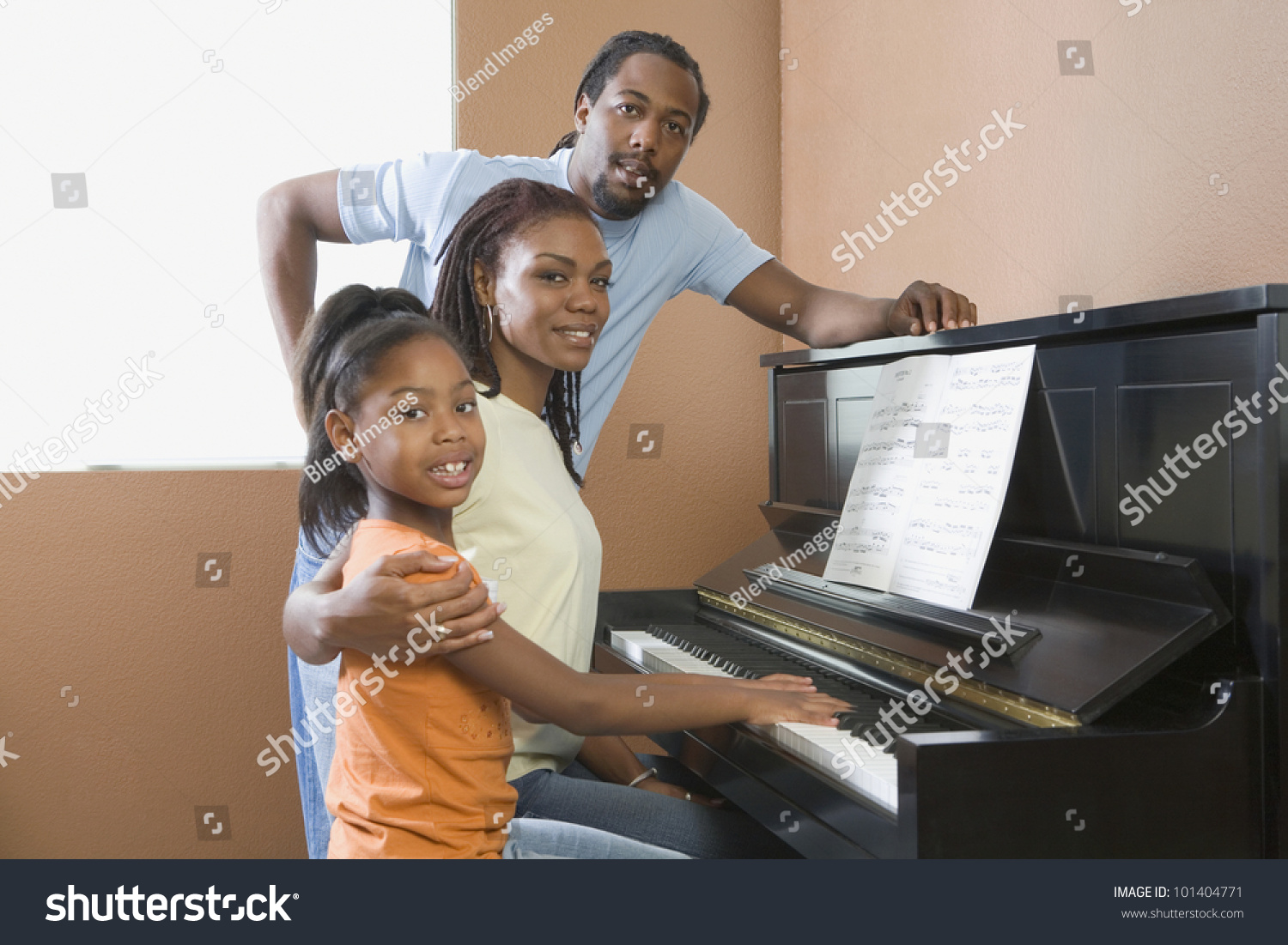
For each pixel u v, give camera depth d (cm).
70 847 237
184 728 241
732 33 273
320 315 131
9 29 239
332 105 255
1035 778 93
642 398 268
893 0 231
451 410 117
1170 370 110
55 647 236
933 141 220
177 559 240
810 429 183
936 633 125
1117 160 172
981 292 208
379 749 113
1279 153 141
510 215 141
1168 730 97
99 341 245
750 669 143
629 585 269
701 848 138
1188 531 108
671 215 192
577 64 260
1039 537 130
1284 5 140
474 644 111
